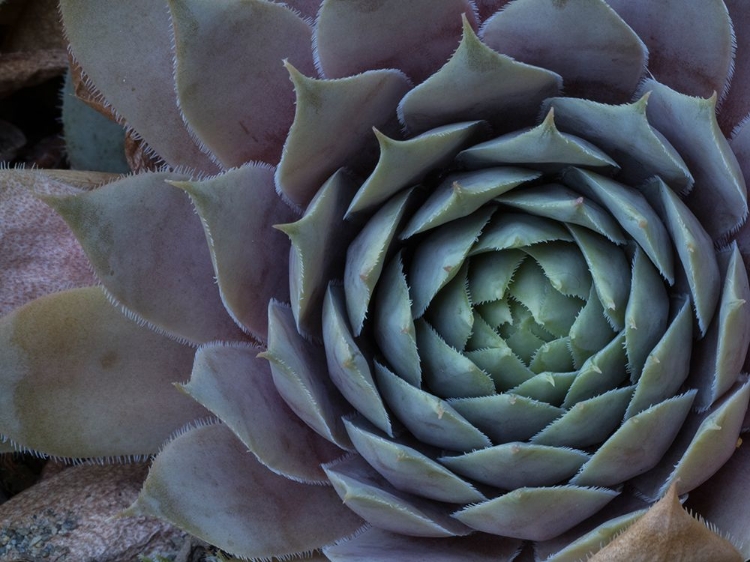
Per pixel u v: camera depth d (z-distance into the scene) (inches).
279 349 5.1
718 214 5.4
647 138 5.1
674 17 5.4
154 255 5.5
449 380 5.2
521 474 5.1
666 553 4.5
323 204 5.2
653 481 5.3
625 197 5.2
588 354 5.2
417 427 5.3
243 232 5.4
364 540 5.4
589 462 5.0
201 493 5.3
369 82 5.3
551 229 5.2
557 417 5.2
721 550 4.6
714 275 5.2
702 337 5.3
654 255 5.1
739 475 5.3
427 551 5.4
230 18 5.3
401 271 5.2
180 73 5.4
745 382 5.2
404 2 5.3
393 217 5.2
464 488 5.1
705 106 5.0
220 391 5.2
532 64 5.5
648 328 5.2
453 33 5.5
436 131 5.2
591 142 5.4
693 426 5.3
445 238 5.2
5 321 5.5
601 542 4.9
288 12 5.4
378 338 5.3
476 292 5.2
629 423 4.9
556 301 5.2
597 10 5.2
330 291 5.3
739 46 5.5
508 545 5.4
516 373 5.2
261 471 5.5
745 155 5.5
